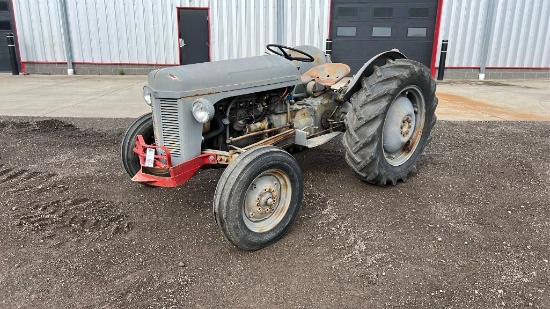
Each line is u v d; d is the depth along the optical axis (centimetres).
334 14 1102
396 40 1103
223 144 323
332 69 394
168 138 296
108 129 599
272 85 327
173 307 223
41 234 298
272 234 280
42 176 412
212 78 294
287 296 231
